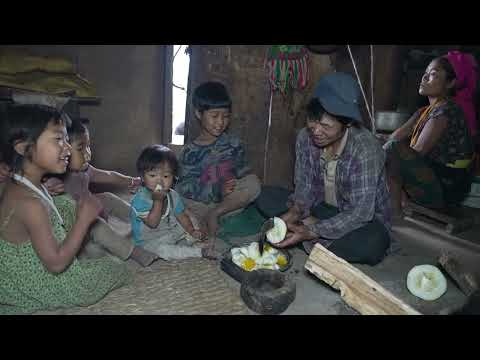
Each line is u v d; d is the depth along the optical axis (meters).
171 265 2.59
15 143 1.81
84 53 3.98
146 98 4.37
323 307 2.19
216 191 3.28
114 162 4.38
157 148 2.63
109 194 3.30
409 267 2.75
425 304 2.28
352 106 2.19
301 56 3.65
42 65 3.46
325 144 2.41
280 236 2.42
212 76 3.73
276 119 3.88
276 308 2.05
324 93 2.22
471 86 3.51
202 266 2.58
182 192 3.28
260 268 2.41
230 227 3.18
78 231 1.92
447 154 3.45
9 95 3.06
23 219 1.85
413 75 5.26
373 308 2.01
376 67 4.40
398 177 3.63
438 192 3.48
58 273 1.99
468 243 3.23
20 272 1.94
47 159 1.86
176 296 2.22
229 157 3.28
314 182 2.86
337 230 2.51
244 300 2.15
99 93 4.14
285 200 3.07
